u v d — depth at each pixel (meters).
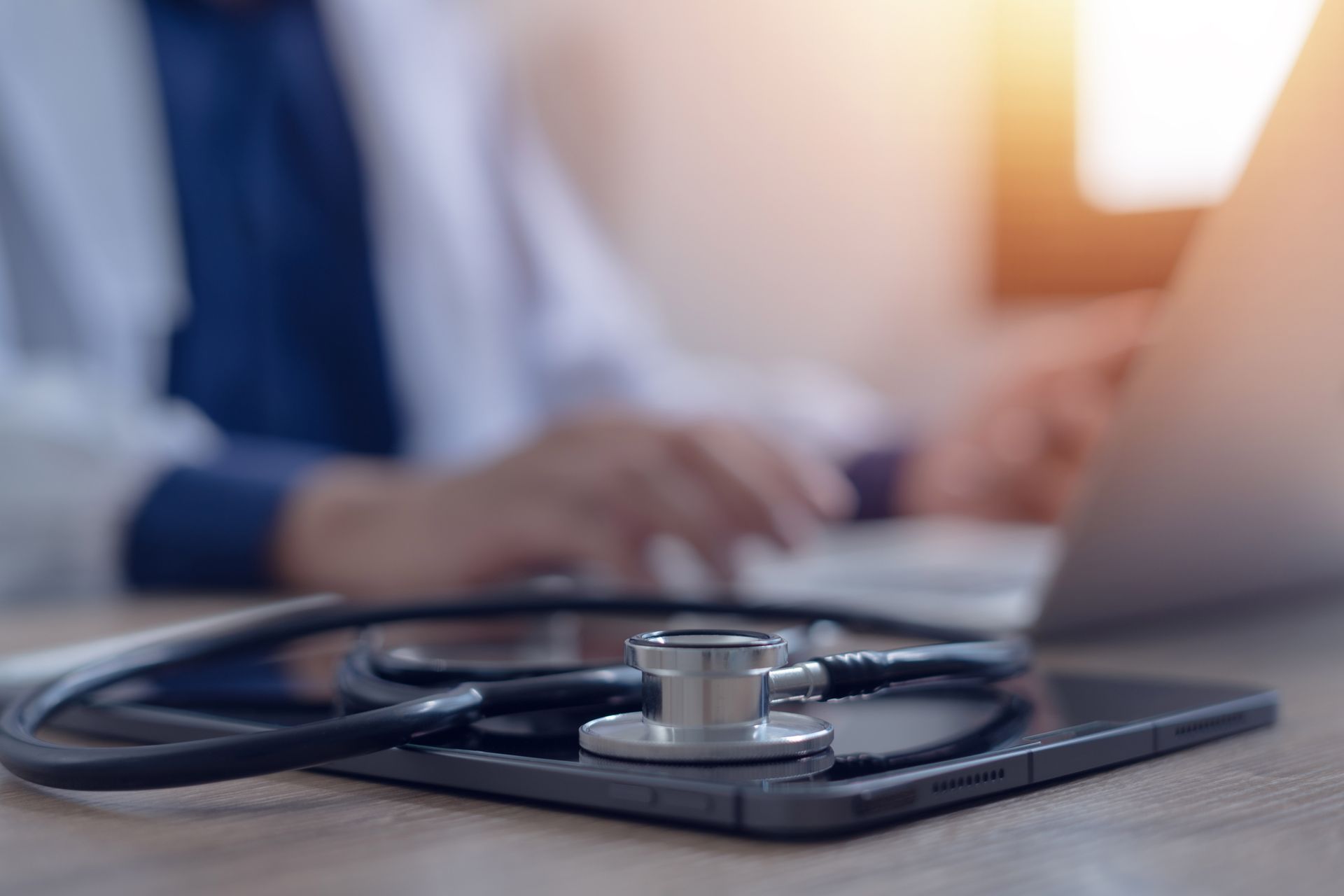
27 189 1.16
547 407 1.60
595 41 2.13
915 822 0.20
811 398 1.55
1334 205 0.34
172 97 1.28
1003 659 0.30
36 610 0.69
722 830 0.20
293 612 0.39
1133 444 0.39
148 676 0.31
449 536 0.77
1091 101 2.22
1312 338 0.38
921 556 0.78
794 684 0.25
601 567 0.73
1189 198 2.12
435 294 1.46
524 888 0.17
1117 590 0.47
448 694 0.24
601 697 0.26
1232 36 2.05
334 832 0.20
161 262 1.22
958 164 2.40
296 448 1.32
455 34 1.74
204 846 0.19
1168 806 0.21
